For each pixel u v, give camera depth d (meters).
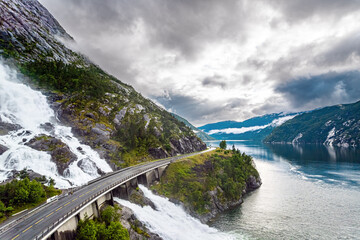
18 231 42.06
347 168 197.62
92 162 95.31
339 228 81.81
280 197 116.44
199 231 78.00
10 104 101.44
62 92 139.62
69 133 113.25
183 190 101.00
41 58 177.75
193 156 146.00
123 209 68.31
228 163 138.00
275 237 75.31
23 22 197.50
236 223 85.75
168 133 169.00
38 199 57.00
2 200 52.47
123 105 169.25
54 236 43.16
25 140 87.62
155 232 67.56
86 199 57.28
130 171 96.19
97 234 50.78
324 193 122.62
